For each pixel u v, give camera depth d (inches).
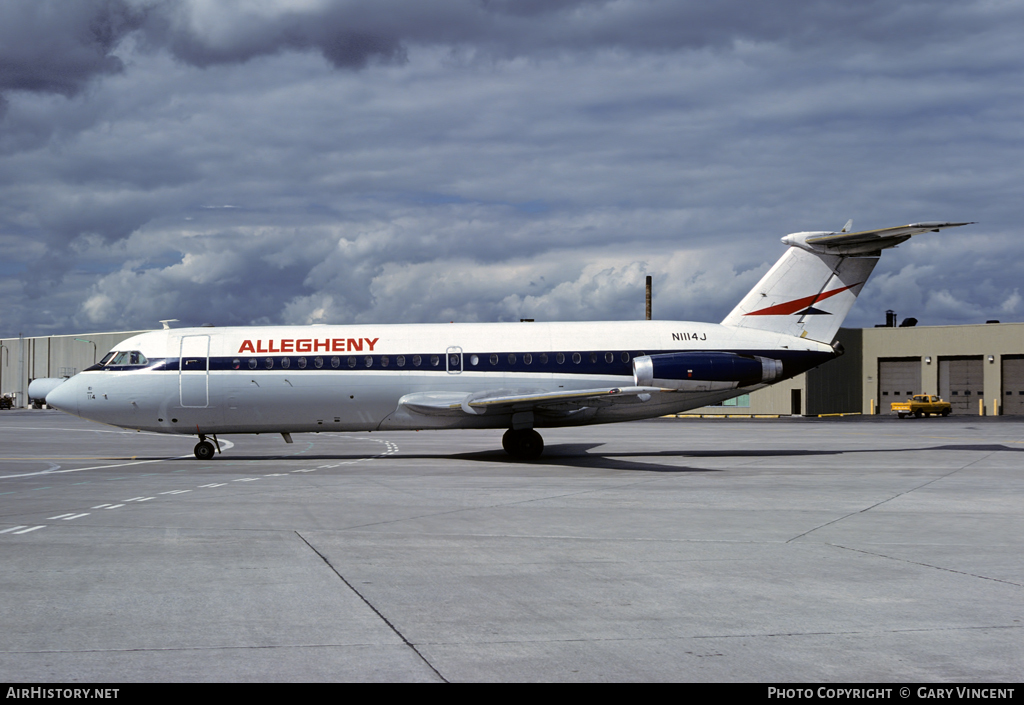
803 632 271.0
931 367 2613.2
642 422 2190.0
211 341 993.5
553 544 428.8
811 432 1604.3
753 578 348.8
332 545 427.8
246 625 281.6
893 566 371.9
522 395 936.3
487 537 450.0
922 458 966.4
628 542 434.0
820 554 400.2
